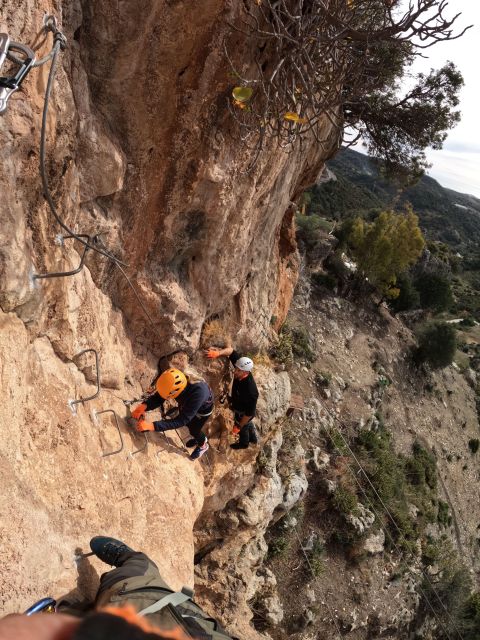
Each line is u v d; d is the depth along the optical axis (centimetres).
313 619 1510
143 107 473
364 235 2823
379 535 1827
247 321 834
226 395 761
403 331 3030
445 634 1936
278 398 924
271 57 505
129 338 612
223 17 447
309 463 1789
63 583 345
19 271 365
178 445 672
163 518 545
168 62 457
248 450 814
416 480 2384
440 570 2069
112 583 304
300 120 478
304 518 1694
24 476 349
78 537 390
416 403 2758
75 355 475
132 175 504
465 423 3041
